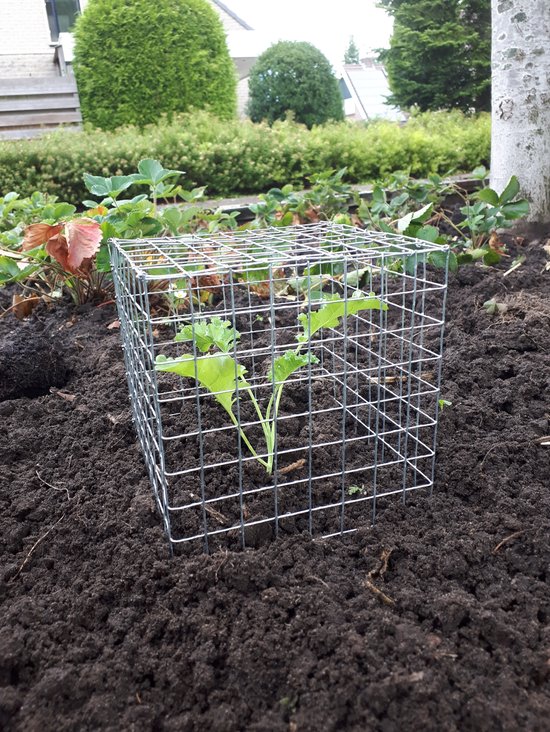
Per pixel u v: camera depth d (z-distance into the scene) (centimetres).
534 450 193
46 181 616
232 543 158
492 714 115
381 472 185
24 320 328
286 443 195
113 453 203
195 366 140
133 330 179
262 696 122
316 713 116
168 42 855
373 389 230
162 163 634
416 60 963
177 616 138
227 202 594
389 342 273
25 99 824
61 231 278
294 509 170
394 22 978
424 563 151
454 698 118
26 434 211
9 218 411
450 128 809
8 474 193
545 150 421
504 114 425
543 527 161
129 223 292
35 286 365
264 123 826
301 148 686
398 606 139
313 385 230
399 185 457
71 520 170
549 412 215
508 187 360
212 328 163
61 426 219
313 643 129
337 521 166
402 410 216
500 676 122
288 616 137
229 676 125
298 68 1079
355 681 120
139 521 166
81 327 308
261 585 144
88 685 124
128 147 641
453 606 135
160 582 146
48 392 250
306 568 149
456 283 347
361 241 222
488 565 151
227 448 194
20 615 140
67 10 1455
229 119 926
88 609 142
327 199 452
